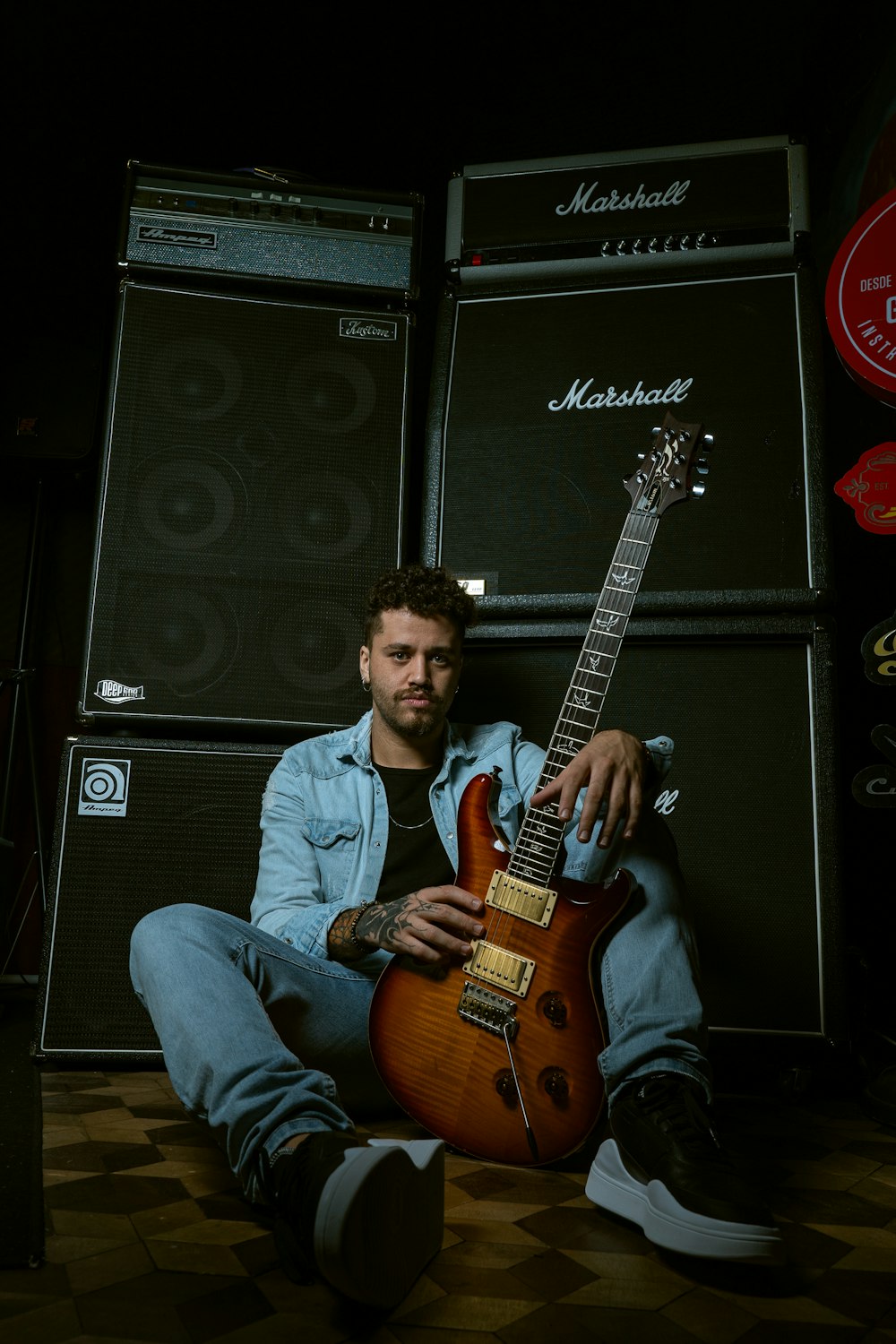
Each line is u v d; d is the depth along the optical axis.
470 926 1.11
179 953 1.02
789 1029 1.52
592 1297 0.82
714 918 1.57
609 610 1.36
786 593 1.62
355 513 1.82
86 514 2.72
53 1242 0.89
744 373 1.75
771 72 2.54
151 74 2.53
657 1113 0.97
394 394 1.88
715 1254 0.84
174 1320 0.75
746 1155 1.27
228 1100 0.91
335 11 2.35
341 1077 1.24
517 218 1.89
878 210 1.91
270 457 1.81
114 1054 1.59
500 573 1.76
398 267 1.92
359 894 1.32
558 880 1.15
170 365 1.81
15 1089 1.48
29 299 2.61
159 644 1.71
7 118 2.64
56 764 2.59
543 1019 1.08
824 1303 0.82
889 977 2.19
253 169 2.00
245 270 1.86
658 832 1.23
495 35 2.43
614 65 2.53
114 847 1.65
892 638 1.67
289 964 1.15
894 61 2.09
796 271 1.78
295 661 1.74
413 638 1.36
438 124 2.72
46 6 2.32
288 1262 0.81
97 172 2.81
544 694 1.69
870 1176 1.19
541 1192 1.09
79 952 1.61
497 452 1.81
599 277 1.86
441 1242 0.89
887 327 1.88
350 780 1.41
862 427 2.36
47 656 2.64
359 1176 0.74
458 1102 1.08
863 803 1.62
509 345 1.86
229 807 1.68
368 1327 0.75
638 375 1.79
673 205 1.84
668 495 1.42
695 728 1.63
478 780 1.25
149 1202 1.00
